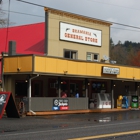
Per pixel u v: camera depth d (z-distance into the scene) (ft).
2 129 50.78
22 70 78.38
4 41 105.60
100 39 107.14
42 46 99.14
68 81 99.04
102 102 101.19
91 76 90.89
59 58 82.33
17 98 82.74
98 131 47.21
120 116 79.77
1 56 84.07
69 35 97.35
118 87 114.93
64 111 85.35
